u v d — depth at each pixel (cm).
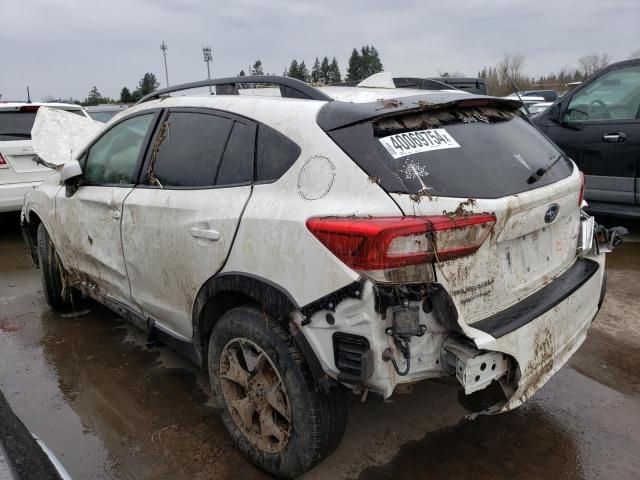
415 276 186
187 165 278
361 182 203
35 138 460
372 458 259
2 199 656
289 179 223
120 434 285
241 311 239
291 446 227
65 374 349
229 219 238
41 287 520
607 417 285
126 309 343
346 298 192
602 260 278
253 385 241
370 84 329
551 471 247
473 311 205
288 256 211
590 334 377
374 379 191
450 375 201
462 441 269
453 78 1074
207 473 253
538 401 301
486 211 202
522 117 283
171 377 343
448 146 221
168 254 278
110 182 341
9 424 161
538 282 239
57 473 149
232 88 294
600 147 553
